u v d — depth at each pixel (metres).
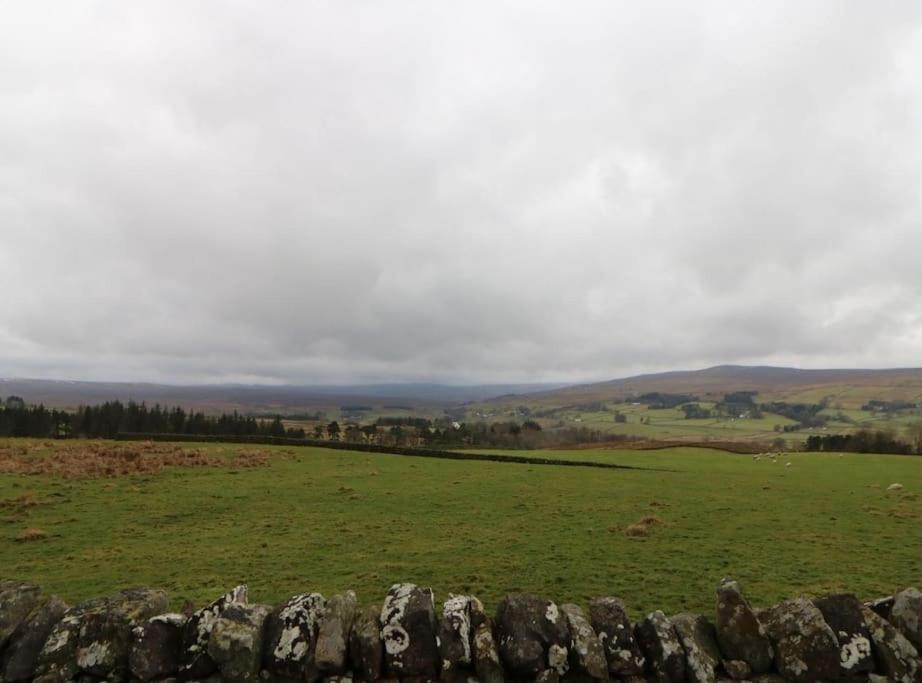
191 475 34.62
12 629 7.47
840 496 31.62
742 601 7.95
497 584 15.09
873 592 14.42
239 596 7.98
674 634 7.74
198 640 7.27
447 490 32.34
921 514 25.70
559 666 7.27
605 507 27.27
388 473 39.94
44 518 23.02
